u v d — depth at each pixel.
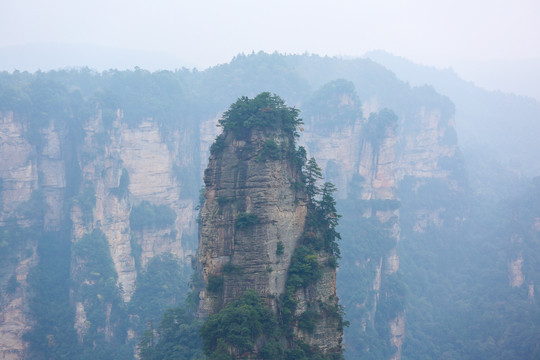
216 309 87.50
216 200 90.75
